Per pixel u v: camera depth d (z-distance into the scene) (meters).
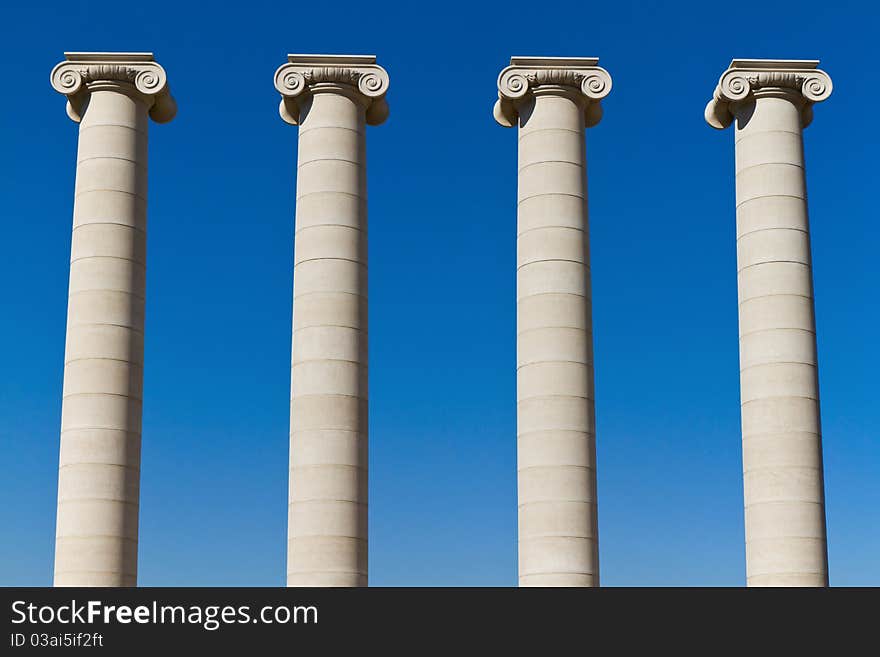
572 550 43.22
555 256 44.81
